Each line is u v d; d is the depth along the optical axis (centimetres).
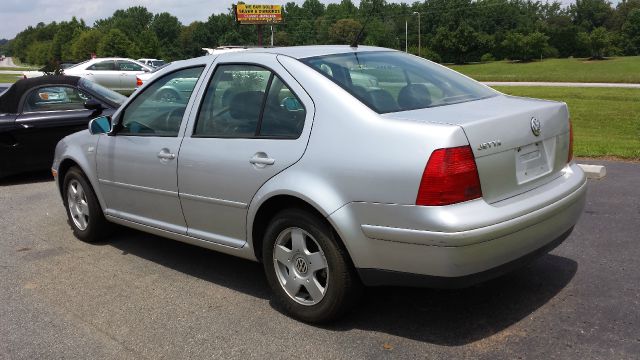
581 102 2228
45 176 952
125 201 518
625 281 426
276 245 394
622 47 10694
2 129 864
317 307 378
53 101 914
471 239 316
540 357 331
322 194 354
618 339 345
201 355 358
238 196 407
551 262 469
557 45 10806
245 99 418
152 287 467
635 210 592
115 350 369
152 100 493
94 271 508
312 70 390
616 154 888
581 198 395
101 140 534
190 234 457
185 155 443
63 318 417
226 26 11256
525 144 357
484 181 331
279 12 6397
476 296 414
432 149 320
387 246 337
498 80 4700
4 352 373
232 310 418
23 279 495
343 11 11856
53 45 13500
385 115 352
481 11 12644
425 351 346
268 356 352
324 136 362
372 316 393
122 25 14650
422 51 11388
